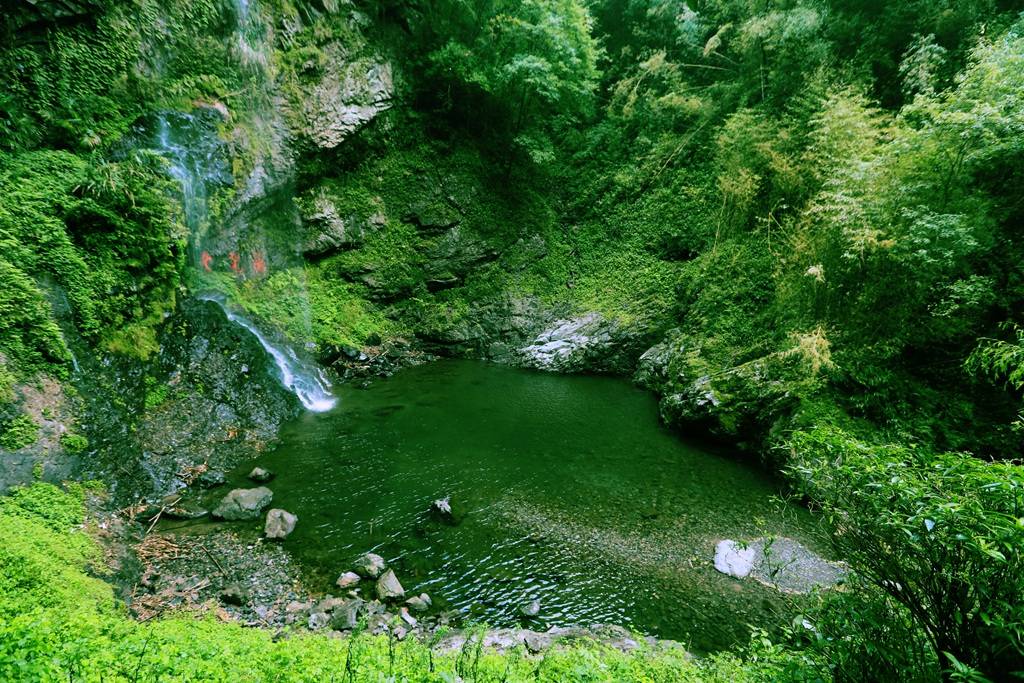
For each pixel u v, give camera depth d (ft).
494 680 13.47
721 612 22.85
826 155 40.83
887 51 48.75
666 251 63.05
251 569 24.53
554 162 73.82
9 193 28.84
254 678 12.50
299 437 38.63
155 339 35.50
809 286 38.55
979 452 28.73
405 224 63.52
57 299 28.76
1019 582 7.51
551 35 61.21
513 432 41.86
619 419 45.32
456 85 64.34
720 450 38.99
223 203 45.83
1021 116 26.55
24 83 32.83
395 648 16.43
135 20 38.68
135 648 13.16
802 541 27.61
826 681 10.36
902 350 33.55
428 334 63.46
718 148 59.98
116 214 33.01
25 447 23.72
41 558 18.94
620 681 13.56
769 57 57.57
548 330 64.28
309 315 54.75
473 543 27.45
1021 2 42.16
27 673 9.99
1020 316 29.01
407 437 39.81
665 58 71.20
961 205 30.27
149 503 28.07
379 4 57.93
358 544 27.02
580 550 27.04
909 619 10.41
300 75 52.60
